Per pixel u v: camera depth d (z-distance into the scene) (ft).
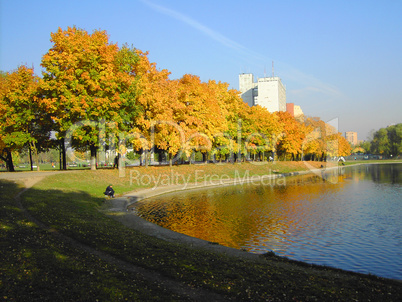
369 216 100.27
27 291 34.14
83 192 118.93
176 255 52.75
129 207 114.32
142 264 46.85
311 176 270.05
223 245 68.69
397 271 54.90
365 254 63.87
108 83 134.62
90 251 51.31
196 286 40.06
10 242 47.88
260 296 37.63
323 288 40.63
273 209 112.78
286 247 68.44
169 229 83.15
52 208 79.66
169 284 40.47
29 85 147.74
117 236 62.18
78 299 33.76
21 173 138.00
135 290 37.19
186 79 203.51
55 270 40.19
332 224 89.35
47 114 152.35
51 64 131.03
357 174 293.02
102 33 143.02
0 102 150.82
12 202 78.18
